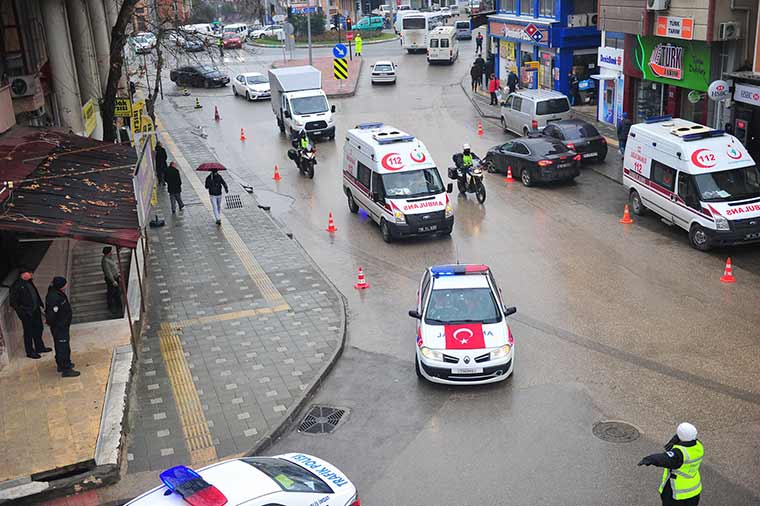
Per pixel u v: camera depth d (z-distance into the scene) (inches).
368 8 3850.9
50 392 491.5
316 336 604.4
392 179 842.2
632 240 795.4
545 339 584.7
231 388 526.0
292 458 369.1
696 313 613.9
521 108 1258.0
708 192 748.6
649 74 1151.0
